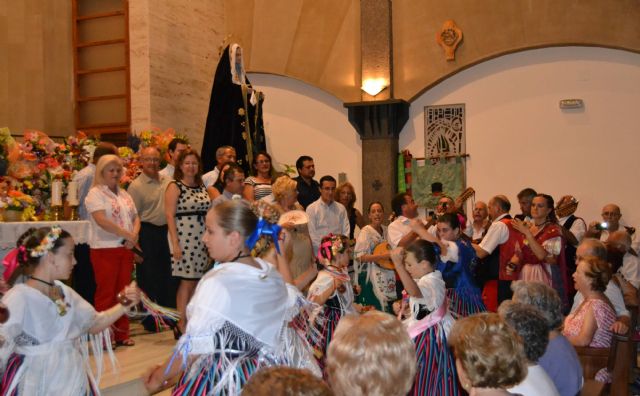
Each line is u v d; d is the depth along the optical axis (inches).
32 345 118.8
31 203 213.0
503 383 87.0
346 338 74.1
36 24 370.3
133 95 345.7
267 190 253.8
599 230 281.1
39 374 118.1
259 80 401.7
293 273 193.6
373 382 71.4
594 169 335.6
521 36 343.0
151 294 232.2
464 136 359.6
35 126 370.3
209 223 100.5
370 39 367.6
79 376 123.6
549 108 344.2
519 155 349.1
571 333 155.6
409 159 365.1
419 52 362.3
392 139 364.5
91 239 206.4
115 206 206.2
